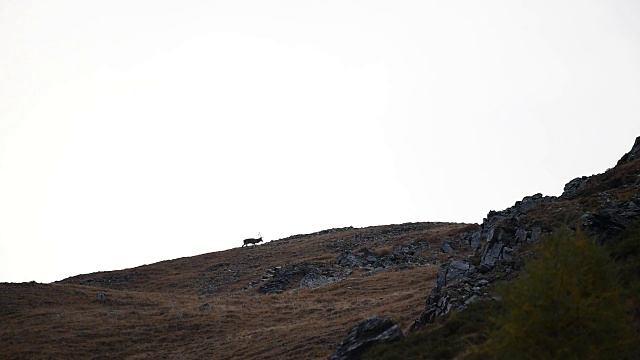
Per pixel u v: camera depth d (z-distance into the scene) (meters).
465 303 41.09
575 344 20.91
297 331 64.62
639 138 73.19
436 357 32.97
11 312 83.38
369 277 95.62
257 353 58.44
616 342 21.27
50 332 73.12
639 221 40.31
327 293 88.62
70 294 95.56
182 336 71.75
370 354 37.19
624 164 67.19
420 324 44.25
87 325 76.38
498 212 76.75
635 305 27.56
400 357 34.81
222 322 75.94
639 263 32.69
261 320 75.75
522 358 21.20
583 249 23.22
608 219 42.91
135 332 73.44
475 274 47.66
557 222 50.69
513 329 21.47
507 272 44.62
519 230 51.31
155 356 64.75
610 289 22.75
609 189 60.41
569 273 22.16
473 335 34.00
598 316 21.31
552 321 21.36
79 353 66.56
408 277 89.62
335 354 40.28
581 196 62.03
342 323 63.62
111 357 65.75
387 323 41.12
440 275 51.06
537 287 22.09
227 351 61.84
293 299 88.12
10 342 69.50
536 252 44.31
